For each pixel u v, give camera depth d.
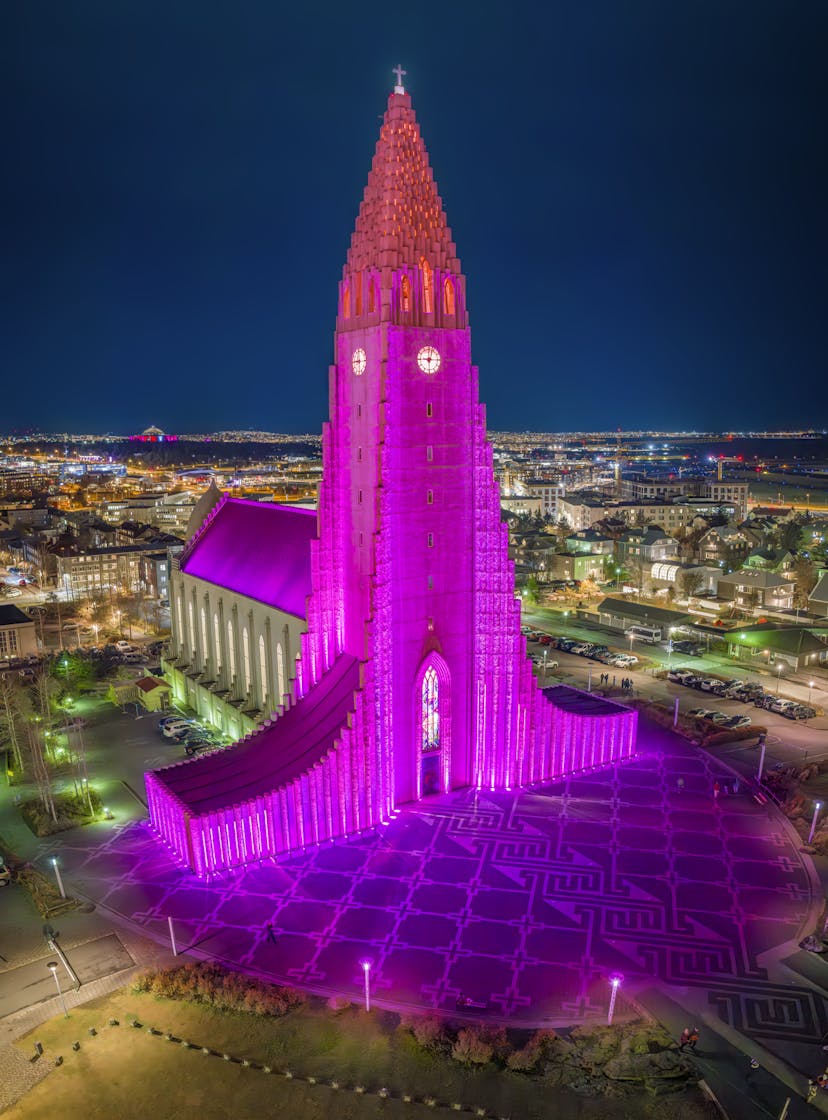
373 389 89.69
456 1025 59.56
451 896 76.25
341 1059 56.34
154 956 68.00
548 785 99.69
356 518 94.06
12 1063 56.19
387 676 89.31
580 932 70.44
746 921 71.62
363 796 88.69
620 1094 53.12
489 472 95.44
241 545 128.50
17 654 153.00
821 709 124.38
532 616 188.12
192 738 114.94
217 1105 52.56
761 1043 57.50
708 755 108.06
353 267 93.62
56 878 78.75
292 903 75.56
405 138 89.69
